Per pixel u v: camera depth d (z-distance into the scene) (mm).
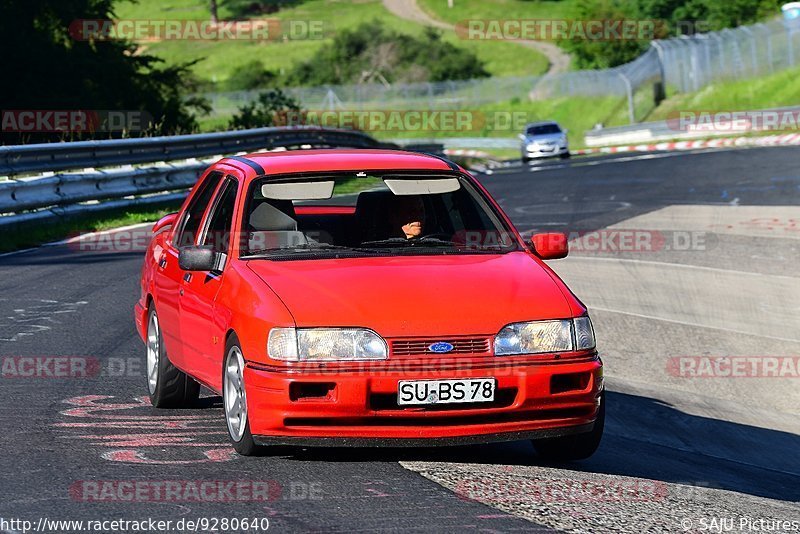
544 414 14719
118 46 97750
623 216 54844
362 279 15375
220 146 69750
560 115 187875
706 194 64250
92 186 53844
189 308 17438
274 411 14188
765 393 24922
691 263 40094
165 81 100375
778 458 19609
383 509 12891
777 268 38625
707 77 159875
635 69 178250
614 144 149375
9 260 40156
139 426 17641
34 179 48344
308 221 17922
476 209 17969
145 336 20594
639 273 38375
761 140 115062
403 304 14680
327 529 12086
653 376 25969
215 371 16359
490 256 16859
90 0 96000
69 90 87250
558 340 14789
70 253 42344
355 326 14297
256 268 15977
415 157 19062
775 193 62500
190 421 18109
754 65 153250
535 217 56094
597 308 32781
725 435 21016
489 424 14430
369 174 17984
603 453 17844
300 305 14578
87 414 18547
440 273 15719
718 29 196875
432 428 14266
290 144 82688
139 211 55906
